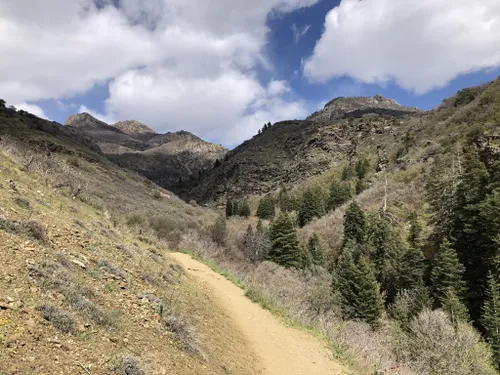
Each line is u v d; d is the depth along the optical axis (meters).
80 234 9.66
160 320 6.93
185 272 14.85
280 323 13.05
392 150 94.06
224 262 29.44
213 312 10.73
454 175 42.59
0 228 6.84
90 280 6.95
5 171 12.01
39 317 4.61
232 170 184.88
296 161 161.12
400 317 26.72
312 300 20.84
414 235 40.31
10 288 4.93
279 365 9.05
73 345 4.47
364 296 27.25
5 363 3.53
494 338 22.12
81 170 43.62
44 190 13.06
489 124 50.09
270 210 89.06
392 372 11.45
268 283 22.17
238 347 9.02
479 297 28.02
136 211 37.09
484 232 29.47
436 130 72.88
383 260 38.88
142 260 11.09
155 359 5.35
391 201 52.59
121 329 5.64
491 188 31.92
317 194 76.19
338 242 50.91
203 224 48.06
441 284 28.30
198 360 6.40
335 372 9.46
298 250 42.59
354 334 14.17
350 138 149.75
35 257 6.34
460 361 14.16
